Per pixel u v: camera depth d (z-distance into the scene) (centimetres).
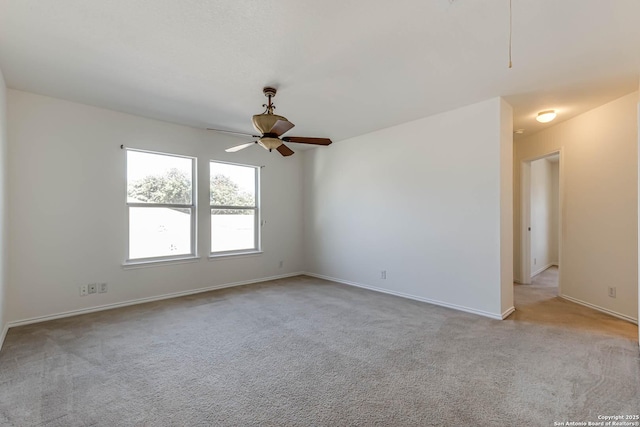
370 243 482
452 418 175
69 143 357
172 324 327
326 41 232
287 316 352
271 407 186
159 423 172
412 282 425
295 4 191
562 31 217
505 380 213
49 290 344
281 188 574
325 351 262
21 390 203
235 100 351
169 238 440
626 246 335
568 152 415
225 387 207
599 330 305
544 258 659
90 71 283
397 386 207
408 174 430
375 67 273
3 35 225
